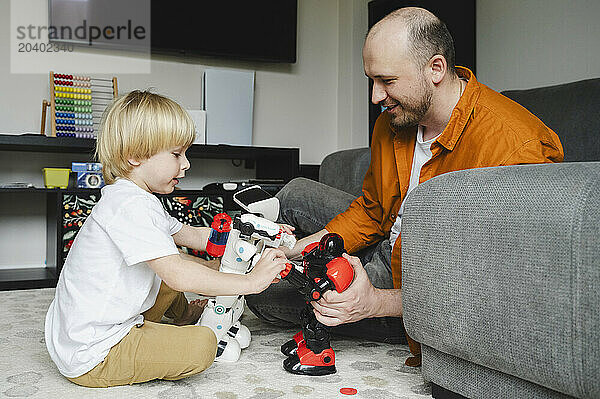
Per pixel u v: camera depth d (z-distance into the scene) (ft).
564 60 8.68
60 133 9.75
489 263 3.10
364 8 12.19
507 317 2.99
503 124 4.15
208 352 3.93
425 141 4.67
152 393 3.73
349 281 3.93
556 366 2.75
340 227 5.29
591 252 2.62
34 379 4.00
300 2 12.53
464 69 4.61
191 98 11.41
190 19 11.04
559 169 2.95
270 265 3.92
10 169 10.05
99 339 3.79
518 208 2.97
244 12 11.51
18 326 5.64
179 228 4.88
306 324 4.17
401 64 4.16
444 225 3.39
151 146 4.10
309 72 12.64
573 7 8.52
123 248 3.76
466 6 10.00
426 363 3.73
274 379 4.01
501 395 3.19
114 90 10.30
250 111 11.55
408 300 3.70
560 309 2.73
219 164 11.78
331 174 8.26
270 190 9.53
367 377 4.08
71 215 8.77
